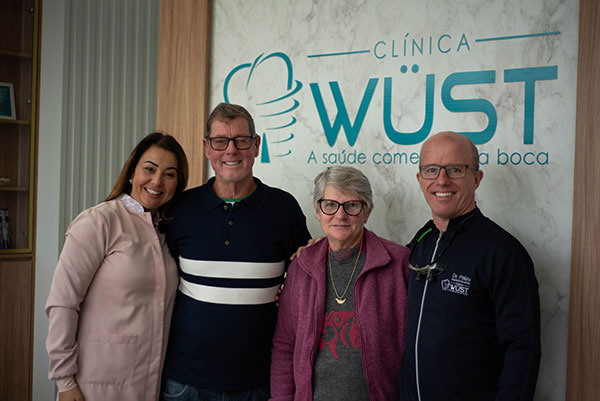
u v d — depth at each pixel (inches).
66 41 131.5
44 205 135.6
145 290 76.0
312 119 100.3
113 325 73.8
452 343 59.7
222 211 78.1
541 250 80.6
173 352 78.4
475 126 85.8
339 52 97.8
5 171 136.5
